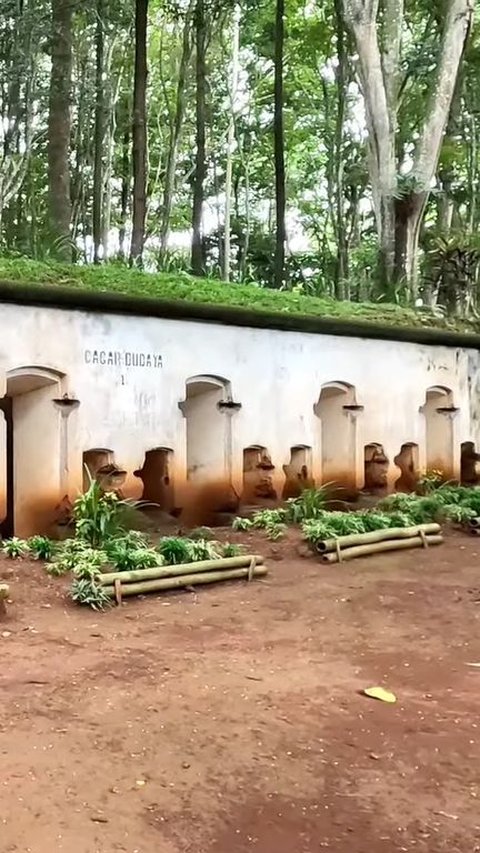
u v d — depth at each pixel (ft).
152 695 15.70
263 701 15.55
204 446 34.40
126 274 39.22
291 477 36.50
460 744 13.65
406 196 50.75
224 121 95.04
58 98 55.77
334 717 14.80
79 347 29.40
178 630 20.24
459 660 18.52
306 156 104.68
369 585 25.45
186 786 12.02
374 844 10.52
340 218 76.54
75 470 29.09
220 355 33.60
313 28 75.87
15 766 12.51
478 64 71.26
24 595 21.99
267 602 23.17
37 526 29.37
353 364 38.65
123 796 11.67
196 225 62.49
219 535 30.35
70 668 17.10
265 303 39.99
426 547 31.27
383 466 39.83
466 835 10.78
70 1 60.23
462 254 51.70
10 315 27.73
